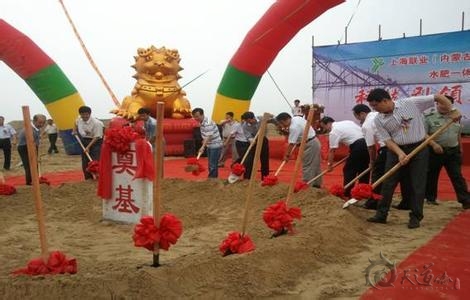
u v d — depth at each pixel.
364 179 7.67
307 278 4.15
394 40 16.12
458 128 7.19
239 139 10.67
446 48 15.33
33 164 3.92
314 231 5.07
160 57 19.25
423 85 15.77
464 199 7.21
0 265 4.96
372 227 6.07
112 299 3.46
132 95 19.44
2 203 8.27
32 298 3.43
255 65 16.36
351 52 16.83
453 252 4.79
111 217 7.12
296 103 16.39
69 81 17.05
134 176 6.81
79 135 10.22
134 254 5.30
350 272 4.30
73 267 3.93
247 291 3.76
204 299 3.62
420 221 6.34
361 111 7.61
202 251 5.26
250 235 5.78
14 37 15.66
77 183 9.53
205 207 7.92
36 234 6.41
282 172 13.57
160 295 3.54
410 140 6.04
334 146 7.67
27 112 3.87
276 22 15.51
